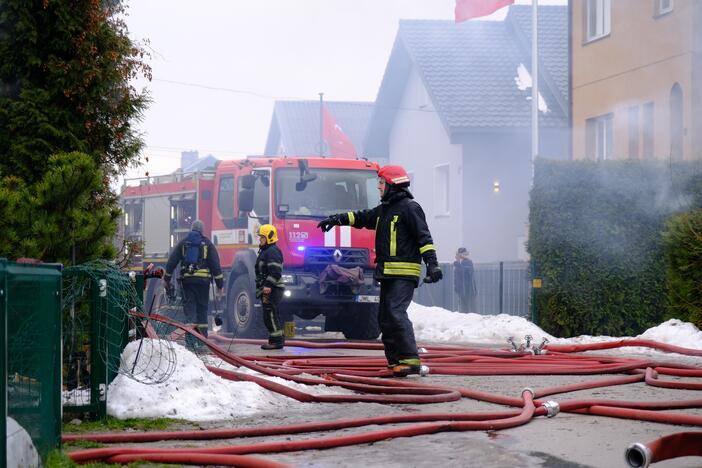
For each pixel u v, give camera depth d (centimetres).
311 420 813
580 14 2644
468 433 741
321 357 1321
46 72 1156
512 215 3425
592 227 1927
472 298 2742
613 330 1927
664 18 2281
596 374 1187
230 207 2067
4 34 1148
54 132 1127
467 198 3406
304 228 1886
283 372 1093
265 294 1577
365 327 1973
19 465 527
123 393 818
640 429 757
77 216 938
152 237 2475
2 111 1130
